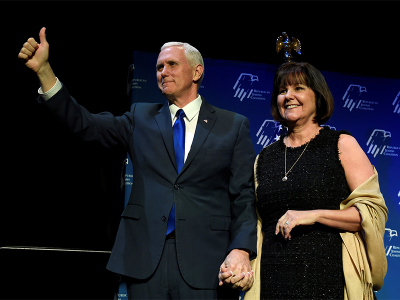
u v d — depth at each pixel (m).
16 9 3.43
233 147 2.09
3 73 3.54
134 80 3.33
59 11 3.50
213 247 1.93
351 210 1.81
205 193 2.00
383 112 3.59
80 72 3.66
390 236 3.32
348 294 1.76
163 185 1.96
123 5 3.58
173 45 2.26
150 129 2.08
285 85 2.10
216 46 3.80
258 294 1.90
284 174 1.99
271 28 3.80
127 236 1.92
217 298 1.87
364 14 3.76
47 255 2.97
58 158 3.60
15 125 3.57
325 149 1.96
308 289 1.77
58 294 2.92
